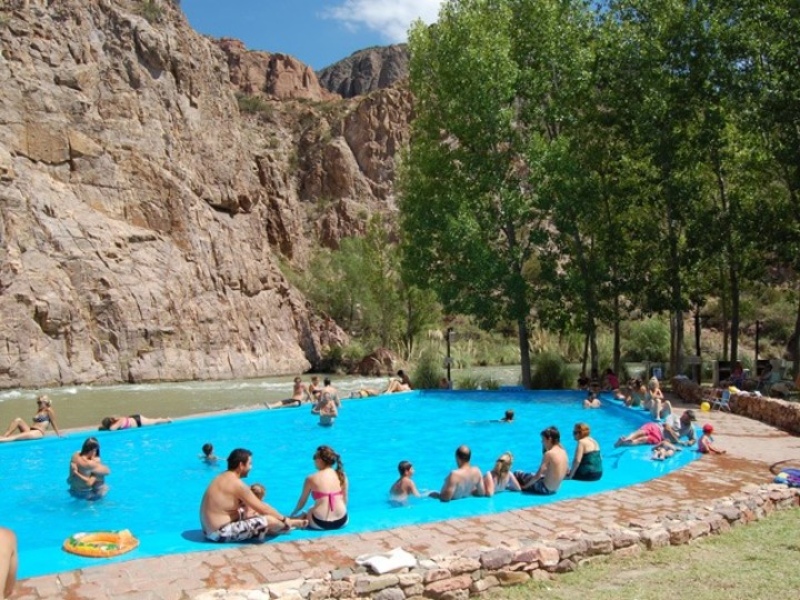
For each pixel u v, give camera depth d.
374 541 7.34
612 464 12.12
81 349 38.78
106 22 49.44
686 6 24.30
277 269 58.12
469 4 28.00
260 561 6.66
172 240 47.38
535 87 27.73
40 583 6.00
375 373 49.44
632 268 27.41
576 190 26.19
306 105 125.25
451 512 8.59
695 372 25.00
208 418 19.31
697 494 9.60
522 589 6.05
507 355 55.03
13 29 43.06
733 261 25.27
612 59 25.78
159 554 6.86
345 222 96.75
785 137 23.28
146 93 49.47
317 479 7.90
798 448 13.38
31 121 41.97
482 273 26.36
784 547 7.03
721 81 24.20
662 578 6.18
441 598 5.85
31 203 39.44
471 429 18.91
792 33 22.05
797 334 24.27
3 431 22.36
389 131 111.12
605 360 34.09
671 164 25.02
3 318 35.69
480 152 28.22
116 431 17.39
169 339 43.44
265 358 50.75
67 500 11.34
